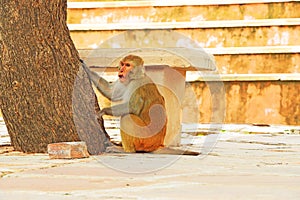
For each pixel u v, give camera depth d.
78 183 8.36
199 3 34.03
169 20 34.41
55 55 13.16
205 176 9.31
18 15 13.12
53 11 13.25
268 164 11.44
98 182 8.49
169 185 8.18
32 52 13.09
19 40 13.10
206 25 33.16
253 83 31.61
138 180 8.72
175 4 34.25
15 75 13.21
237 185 8.22
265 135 22.19
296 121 31.19
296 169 10.51
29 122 13.24
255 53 32.16
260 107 31.55
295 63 31.89
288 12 33.22
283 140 19.42
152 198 7.00
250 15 33.66
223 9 33.94
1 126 26.50
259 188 7.91
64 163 11.12
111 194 7.32
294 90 31.20
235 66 32.41
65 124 13.09
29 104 13.21
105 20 35.09
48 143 13.18
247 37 33.03
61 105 13.12
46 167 10.42
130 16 34.88
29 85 13.18
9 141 17.72
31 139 13.29
